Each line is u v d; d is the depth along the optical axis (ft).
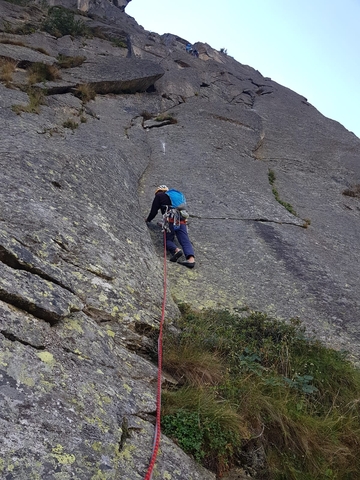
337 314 21.35
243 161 39.06
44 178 19.27
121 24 76.69
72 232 16.92
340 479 13.41
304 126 56.85
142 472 10.09
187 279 21.76
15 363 9.95
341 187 40.65
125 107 43.62
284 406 13.94
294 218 30.37
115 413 10.80
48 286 12.48
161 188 25.05
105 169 25.08
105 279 15.88
